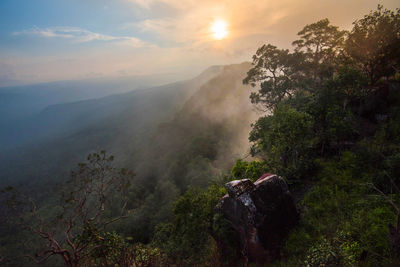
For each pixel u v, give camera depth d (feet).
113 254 25.40
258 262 26.37
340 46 77.05
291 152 43.50
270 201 28.02
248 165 52.31
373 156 38.50
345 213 28.89
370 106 57.21
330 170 40.14
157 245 37.32
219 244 30.22
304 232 27.66
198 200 34.42
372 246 21.83
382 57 62.69
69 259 23.50
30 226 23.34
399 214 19.63
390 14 62.03
